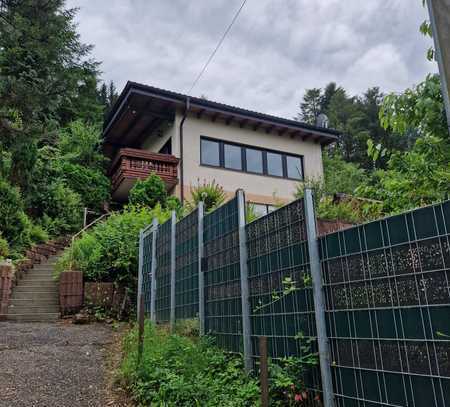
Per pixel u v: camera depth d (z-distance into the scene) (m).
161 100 15.24
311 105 43.12
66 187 15.62
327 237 3.55
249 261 4.72
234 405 3.80
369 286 3.08
